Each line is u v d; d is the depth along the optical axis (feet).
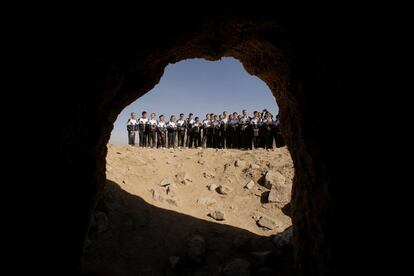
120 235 31.96
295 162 23.22
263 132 54.80
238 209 40.40
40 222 12.36
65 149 13.76
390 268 10.88
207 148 58.13
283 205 39.75
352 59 12.46
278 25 15.93
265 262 30.19
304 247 21.76
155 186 41.68
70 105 13.30
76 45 13.02
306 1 13.69
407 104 9.98
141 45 17.06
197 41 19.75
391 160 10.71
